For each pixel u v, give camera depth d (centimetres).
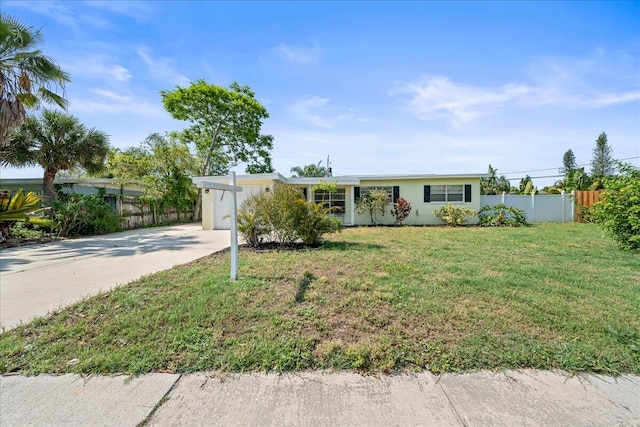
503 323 288
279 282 421
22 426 165
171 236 1066
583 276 462
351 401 185
